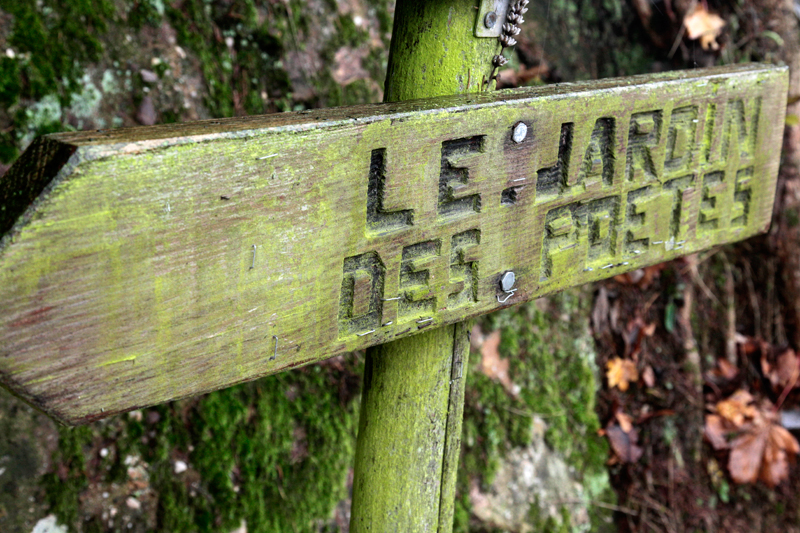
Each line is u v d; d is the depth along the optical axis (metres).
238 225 0.87
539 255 1.25
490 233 1.16
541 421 2.64
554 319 2.78
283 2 2.35
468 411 2.49
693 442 2.96
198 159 0.81
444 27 1.15
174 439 1.99
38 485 1.79
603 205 1.33
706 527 2.90
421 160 1.03
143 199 0.78
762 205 1.62
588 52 2.94
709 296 3.10
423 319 1.12
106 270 0.78
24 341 0.74
